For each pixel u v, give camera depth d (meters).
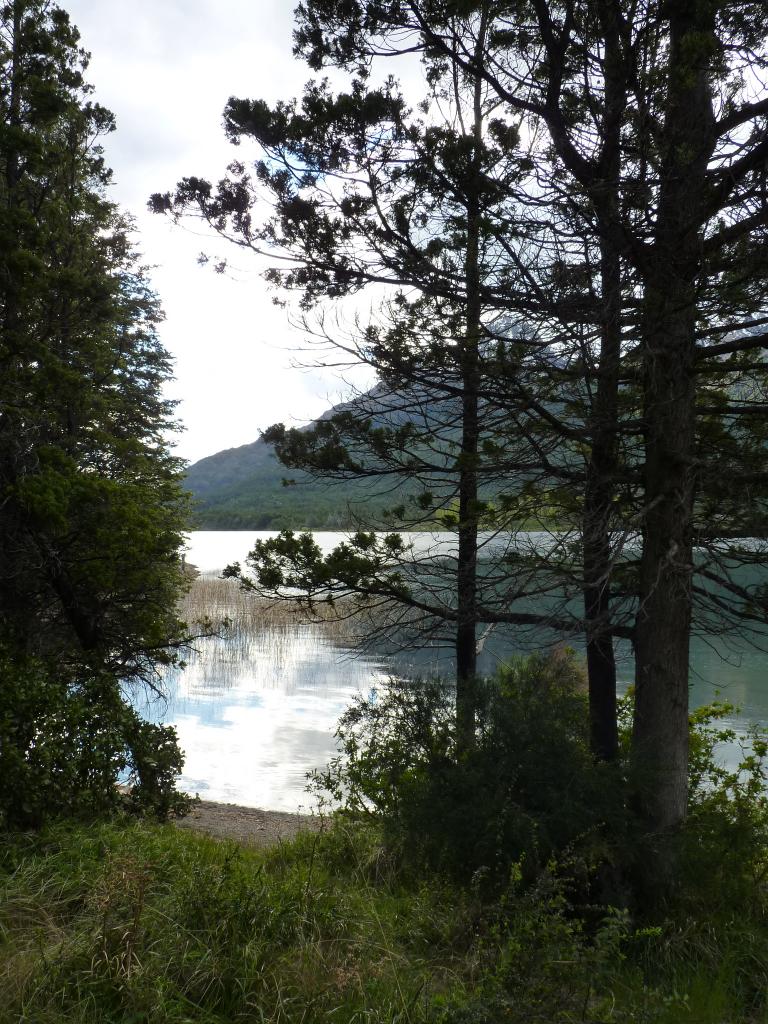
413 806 5.96
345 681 20.78
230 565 7.44
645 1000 4.18
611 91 5.84
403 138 6.51
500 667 7.33
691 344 6.29
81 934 4.19
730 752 12.88
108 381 12.08
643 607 6.44
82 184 12.48
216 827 9.61
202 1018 3.66
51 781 6.28
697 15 5.52
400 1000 3.92
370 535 7.30
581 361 5.95
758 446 6.56
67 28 11.84
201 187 6.79
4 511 10.05
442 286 6.55
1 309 10.45
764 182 5.40
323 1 6.37
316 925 4.62
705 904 5.67
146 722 8.12
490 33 6.29
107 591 10.66
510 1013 3.63
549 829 5.45
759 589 6.16
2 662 7.28
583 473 6.59
